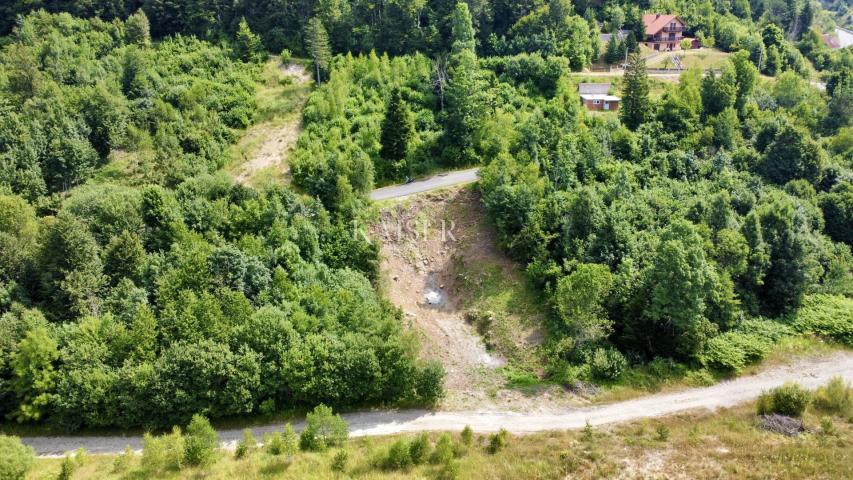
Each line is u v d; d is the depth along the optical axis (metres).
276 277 65.06
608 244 72.38
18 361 53.97
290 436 49.41
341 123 95.81
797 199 83.81
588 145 88.75
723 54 136.38
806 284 70.69
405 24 116.31
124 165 90.75
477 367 65.44
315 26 106.06
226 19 118.75
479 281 75.94
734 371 61.44
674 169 90.75
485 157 89.94
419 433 53.97
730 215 75.94
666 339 63.59
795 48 155.12
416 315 73.00
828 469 44.47
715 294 63.16
